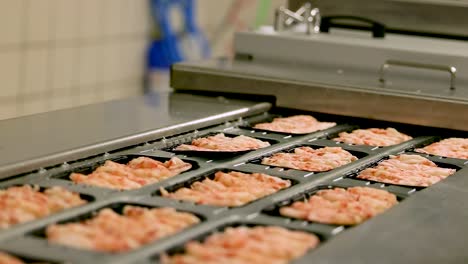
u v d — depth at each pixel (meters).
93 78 2.60
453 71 1.71
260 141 1.50
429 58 1.77
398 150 1.51
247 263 0.94
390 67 1.81
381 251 1.00
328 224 1.10
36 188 1.16
